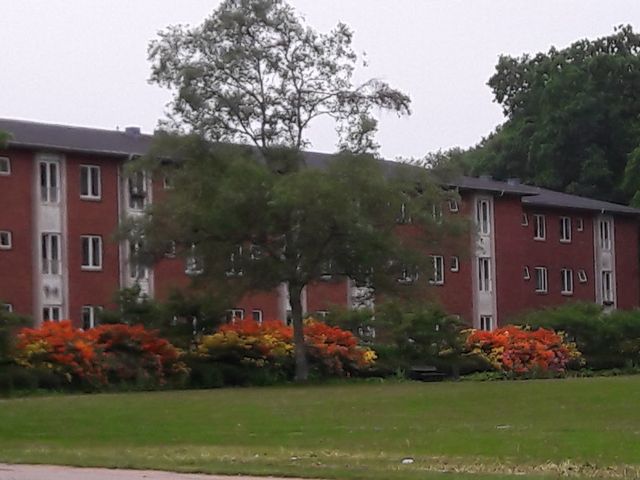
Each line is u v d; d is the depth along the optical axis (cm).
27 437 2636
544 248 8212
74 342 4528
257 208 4822
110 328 4738
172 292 5162
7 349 4350
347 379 5334
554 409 3338
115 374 4625
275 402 3669
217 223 4819
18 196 5725
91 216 5981
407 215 4984
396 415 3159
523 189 8050
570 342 6488
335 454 2159
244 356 5094
